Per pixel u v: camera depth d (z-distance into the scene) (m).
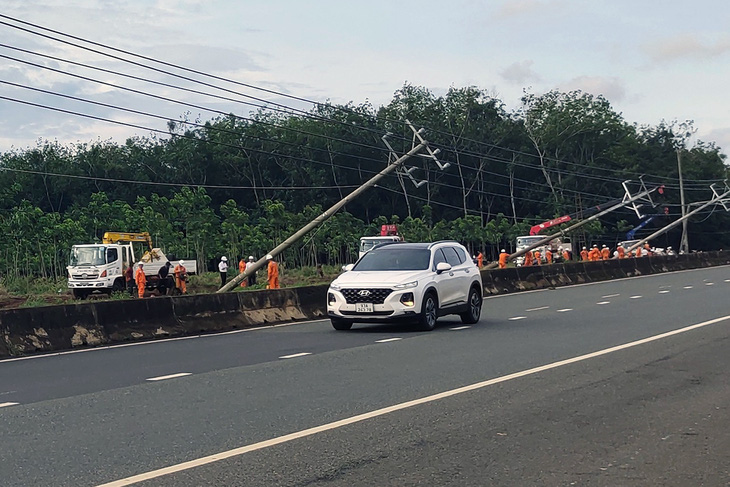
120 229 66.75
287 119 103.25
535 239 73.56
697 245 126.69
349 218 79.06
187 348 17.16
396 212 105.19
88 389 11.83
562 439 8.25
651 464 7.31
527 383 11.55
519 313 24.33
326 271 70.06
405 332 19.20
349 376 12.53
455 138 104.56
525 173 110.19
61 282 54.88
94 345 18.03
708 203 80.69
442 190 106.50
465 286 20.88
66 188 99.00
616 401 10.18
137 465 7.43
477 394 10.75
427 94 107.19
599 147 112.31
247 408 10.07
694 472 7.05
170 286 46.22
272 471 7.16
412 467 7.25
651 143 125.31
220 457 7.66
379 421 9.17
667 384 11.36
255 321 22.67
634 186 114.50
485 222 109.00
